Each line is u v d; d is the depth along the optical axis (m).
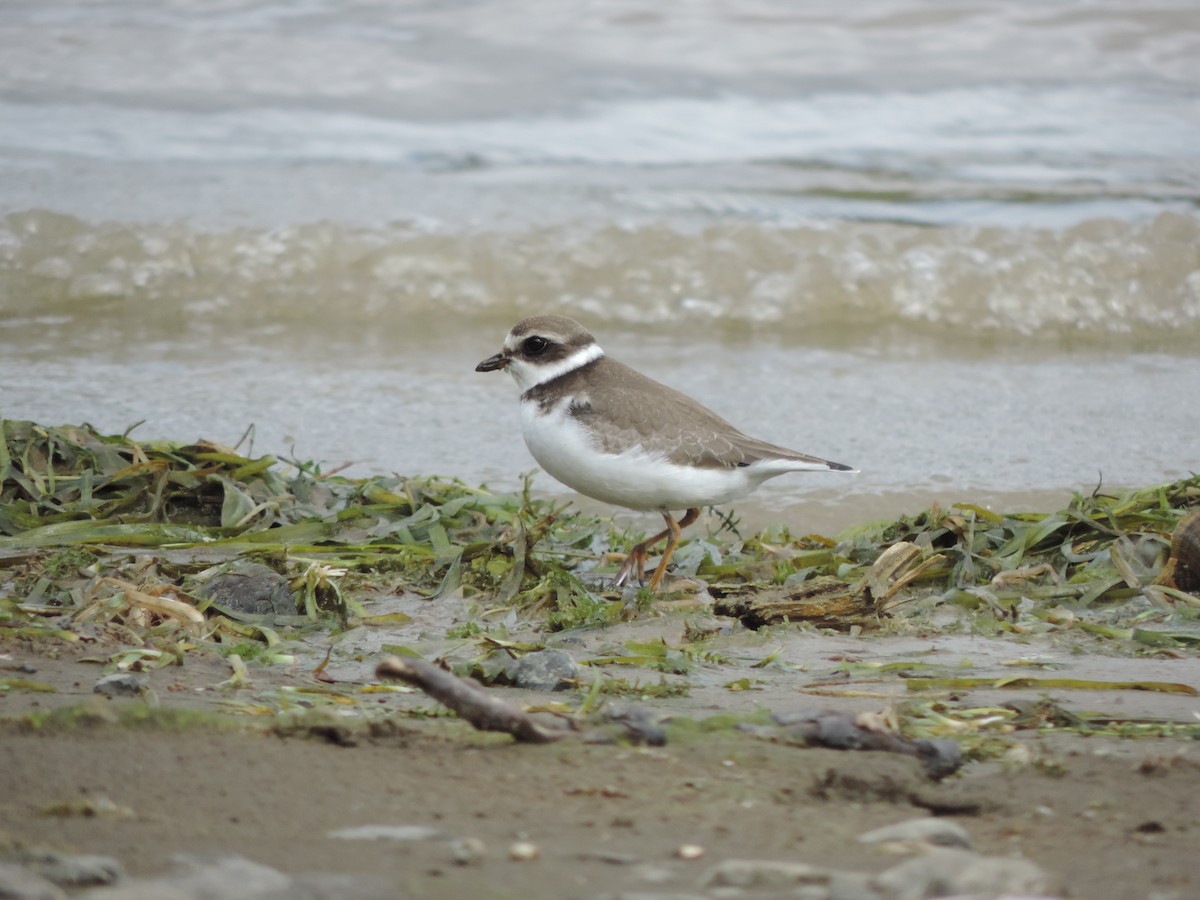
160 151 22.05
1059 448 13.69
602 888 4.07
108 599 8.30
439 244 18.94
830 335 17.69
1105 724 6.63
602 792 5.13
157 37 27.12
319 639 8.38
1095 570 9.74
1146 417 14.68
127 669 7.26
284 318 17.81
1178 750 6.09
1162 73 26.56
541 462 10.19
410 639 8.45
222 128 23.28
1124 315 18.14
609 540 11.05
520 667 7.39
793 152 22.97
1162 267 18.72
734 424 14.23
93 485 10.84
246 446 13.27
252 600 8.84
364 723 5.87
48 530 9.91
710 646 8.42
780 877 4.15
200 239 18.73
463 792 5.07
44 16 27.95
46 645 7.53
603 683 7.27
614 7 29.17
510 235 19.22
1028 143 23.33
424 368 16.09
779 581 9.86
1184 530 9.41
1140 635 8.51
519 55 27.00
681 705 6.95
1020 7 29.53
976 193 21.12
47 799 4.75
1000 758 5.96
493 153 22.67
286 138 22.95
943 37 28.31
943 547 10.33
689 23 28.69
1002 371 16.34
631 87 25.83
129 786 4.92
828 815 5.00
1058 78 26.41
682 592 9.47
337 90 25.22
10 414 13.77
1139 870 4.45
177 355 16.19
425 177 21.39
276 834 4.50
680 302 18.27
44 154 21.45
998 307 18.20
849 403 15.02
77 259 18.33
